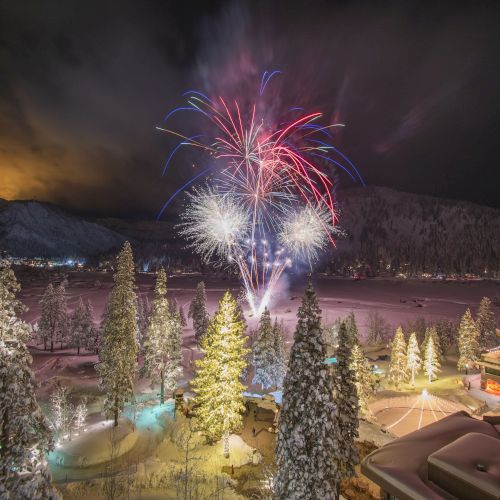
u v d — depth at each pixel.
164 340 41.56
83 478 25.70
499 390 50.03
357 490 24.38
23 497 13.91
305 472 16.92
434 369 63.69
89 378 56.81
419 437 11.54
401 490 9.41
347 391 23.36
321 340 18.22
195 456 28.86
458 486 8.84
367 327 108.81
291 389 17.94
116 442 30.05
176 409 37.62
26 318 107.94
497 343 73.19
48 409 41.06
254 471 27.06
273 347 54.28
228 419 29.00
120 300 33.44
